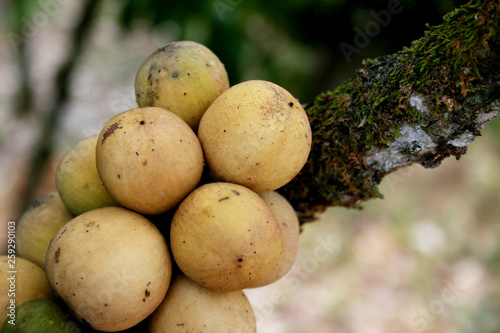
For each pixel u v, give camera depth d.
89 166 0.29
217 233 0.26
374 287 0.74
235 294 0.28
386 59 0.29
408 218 0.87
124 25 0.47
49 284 0.27
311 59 0.55
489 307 0.69
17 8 0.54
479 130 0.27
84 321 0.26
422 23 0.44
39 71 0.71
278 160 0.27
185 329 0.27
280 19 0.49
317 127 0.30
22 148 0.73
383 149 0.29
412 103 0.27
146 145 0.27
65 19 0.80
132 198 0.27
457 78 0.26
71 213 0.30
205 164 0.29
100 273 0.26
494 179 0.92
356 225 0.85
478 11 0.26
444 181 0.95
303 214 0.32
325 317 0.69
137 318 0.26
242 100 0.28
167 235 0.28
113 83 0.78
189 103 0.29
